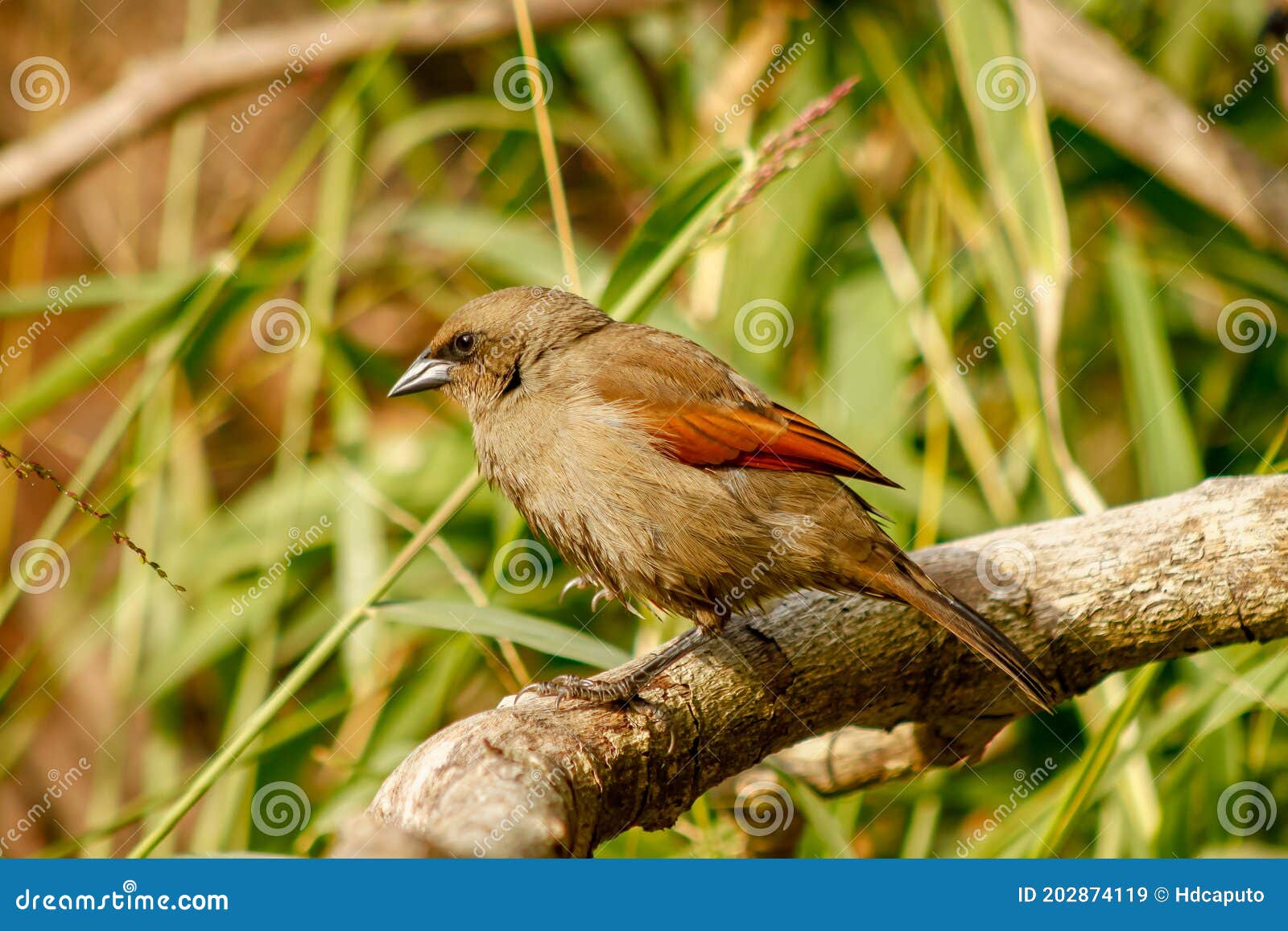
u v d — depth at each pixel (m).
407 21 10.80
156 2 13.26
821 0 11.78
